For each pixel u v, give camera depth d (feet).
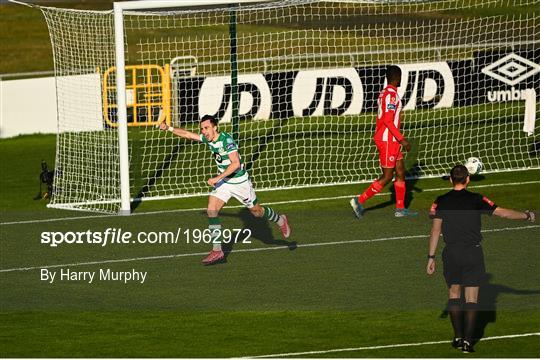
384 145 171.42
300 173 226.99
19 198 206.59
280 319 122.93
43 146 274.98
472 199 108.68
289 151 248.73
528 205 183.93
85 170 231.30
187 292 136.05
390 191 202.18
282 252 156.76
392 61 315.58
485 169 224.12
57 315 126.62
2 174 235.61
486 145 247.70
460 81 288.51
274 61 361.51
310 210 187.73
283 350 110.63
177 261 153.07
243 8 203.10
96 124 271.90
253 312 126.11
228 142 143.02
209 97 285.64
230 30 207.72
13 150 271.08
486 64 287.48
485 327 117.80
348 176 222.07
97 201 197.47
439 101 287.69
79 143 259.80
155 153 251.80
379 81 290.15
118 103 184.65
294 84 286.46
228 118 287.48
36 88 296.30
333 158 240.73
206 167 234.58
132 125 285.23
